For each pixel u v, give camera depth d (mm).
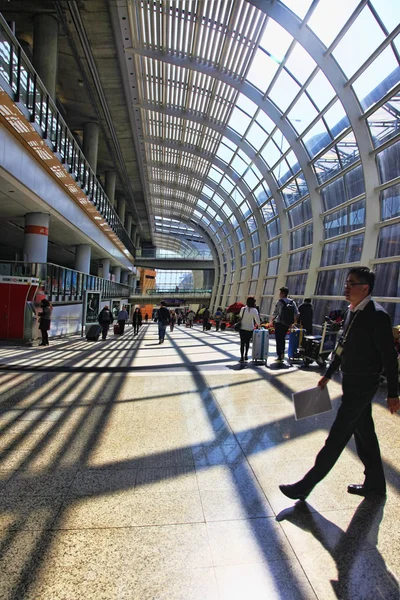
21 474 3059
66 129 14422
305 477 2656
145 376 6871
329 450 2596
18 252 30344
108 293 28266
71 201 17203
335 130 13914
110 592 1848
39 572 1970
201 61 14352
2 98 8891
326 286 16000
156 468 3199
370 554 2150
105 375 6930
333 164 15062
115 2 11781
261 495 2785
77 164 16609
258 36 12695
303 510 2590
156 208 47062
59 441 3752
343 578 1970
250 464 3287
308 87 13703
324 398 2998
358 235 13734
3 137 10133
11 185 11469
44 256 14953
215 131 21469
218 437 3902
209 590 1879
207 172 28859
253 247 30078
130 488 2861
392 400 2480
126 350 11242
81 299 19062
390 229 11727
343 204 14602
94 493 2781
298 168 18359
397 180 11164
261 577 1970
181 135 22922
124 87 17781
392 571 2023
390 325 2506
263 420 4441
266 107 15602
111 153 26797
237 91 16828
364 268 2701
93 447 3617
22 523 2396
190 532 2336
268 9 10828
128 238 44719
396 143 11203
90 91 18375
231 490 2854
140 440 3803
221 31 12523
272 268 24969
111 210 28359
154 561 2074
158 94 17906
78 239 21812
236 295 34969
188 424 4281
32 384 6133
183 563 2061
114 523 2414
